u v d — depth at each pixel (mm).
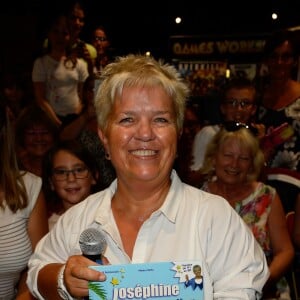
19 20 5914
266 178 3137
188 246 1400
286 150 3383
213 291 1374
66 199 2686
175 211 1447
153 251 1413
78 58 4707
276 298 2762
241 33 5926
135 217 1502
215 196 1503
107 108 1450
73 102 4629
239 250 1404
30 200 2113
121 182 1507
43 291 1463
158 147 1407
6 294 2084
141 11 6648
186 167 3508
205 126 3799
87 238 1334
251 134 2793
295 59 3578
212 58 5543
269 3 6234
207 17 6523
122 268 1242
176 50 5680
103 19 6664
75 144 2701
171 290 1252
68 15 4566
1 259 2012
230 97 3371
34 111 3291
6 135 2035
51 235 1599
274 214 2721
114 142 1426
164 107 1395
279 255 2650
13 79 4660
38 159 3285
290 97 3453
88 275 1220
